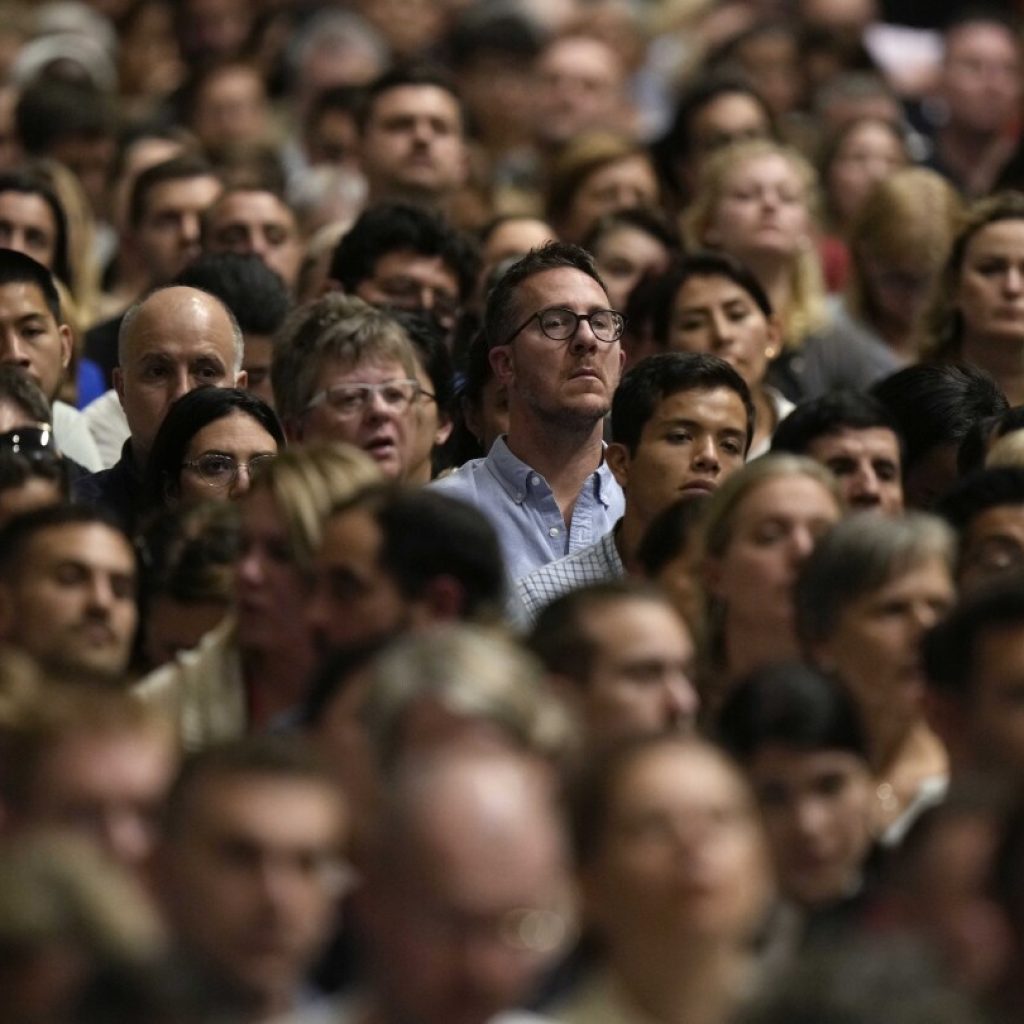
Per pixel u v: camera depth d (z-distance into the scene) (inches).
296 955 621.3
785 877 715.4
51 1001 546.9
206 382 1063.0
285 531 801.6
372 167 1471.5
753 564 847.7
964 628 767.1
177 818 628.7
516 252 1298.0
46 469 906.7
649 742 645.9
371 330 1010.7
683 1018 633.0
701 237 1364.4
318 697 716.7
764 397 1157.7
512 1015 610.2
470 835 570.6
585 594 754.2
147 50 1950.1
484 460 1036.5
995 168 1729.8
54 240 1291.8
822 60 1857.8
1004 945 631.8
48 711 669.9
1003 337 1188.5
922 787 773.9
